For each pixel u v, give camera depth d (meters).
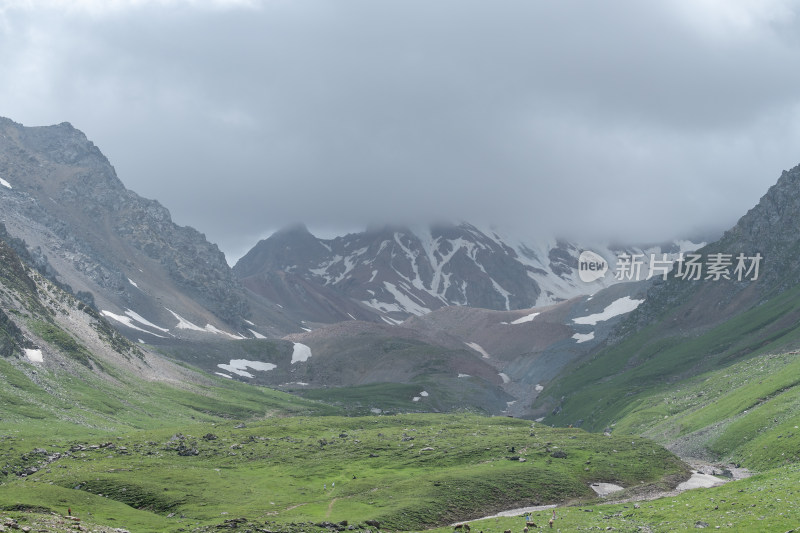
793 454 158.75
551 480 146.00
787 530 81.44
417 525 116.94
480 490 136.38
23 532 73.25
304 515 116.81
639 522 100.06
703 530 88.31
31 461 151.50
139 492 127.06
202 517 114.50
